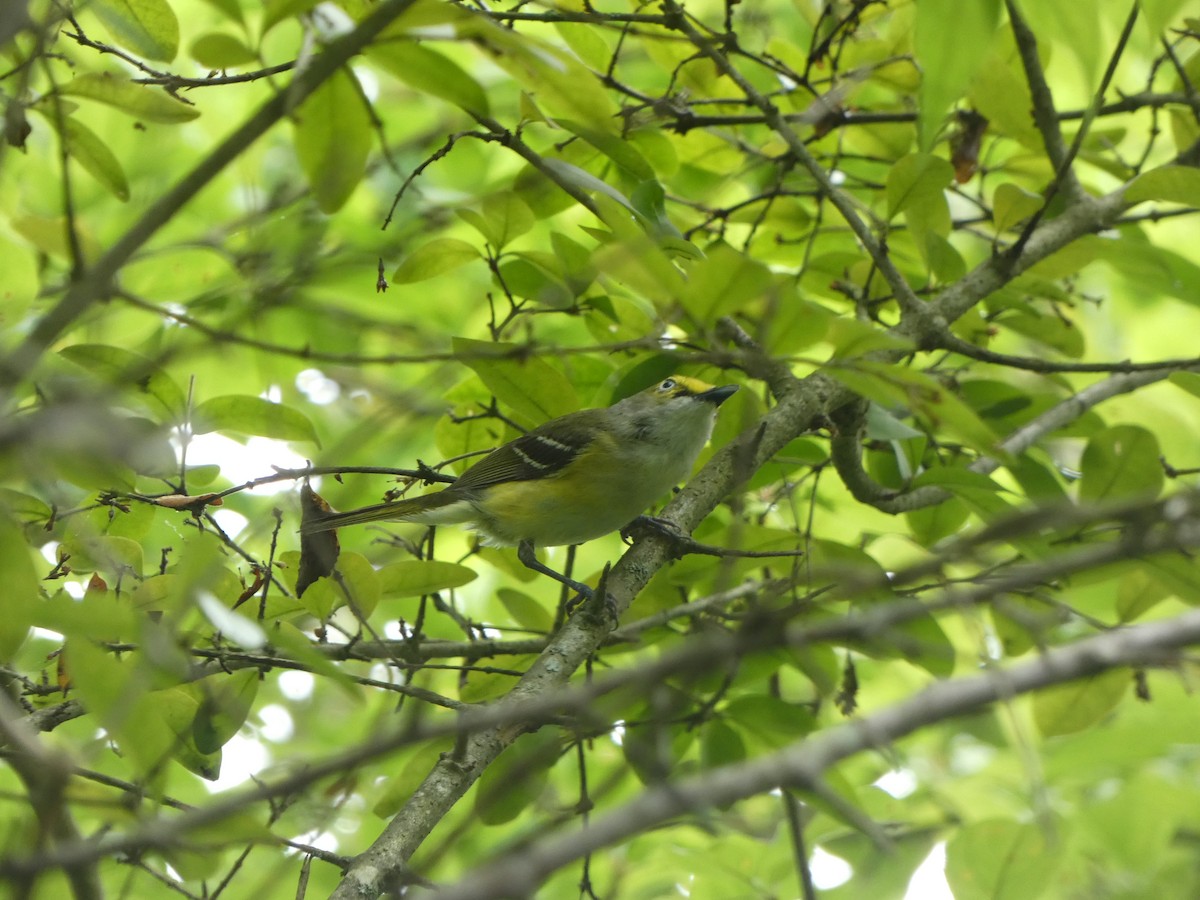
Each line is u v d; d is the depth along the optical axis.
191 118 7.49
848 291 10.14
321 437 11.98
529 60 5.34
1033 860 9.31
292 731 12.80
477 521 10.02
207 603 4.94
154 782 5.18
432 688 11.38
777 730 9.06
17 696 7.66
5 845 5.66
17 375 4.44
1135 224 10.91
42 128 12.99
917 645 5.18
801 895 10.02
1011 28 9.55
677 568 9.52
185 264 11.70
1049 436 10.46
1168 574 8.20
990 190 13.95
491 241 8.78
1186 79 9.75
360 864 6.25
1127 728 10.79
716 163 11.58
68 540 7.53
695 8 13.20
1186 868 10.83
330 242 10.85
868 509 11.21
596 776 11.80
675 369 9.37
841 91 9.84
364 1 6.93
